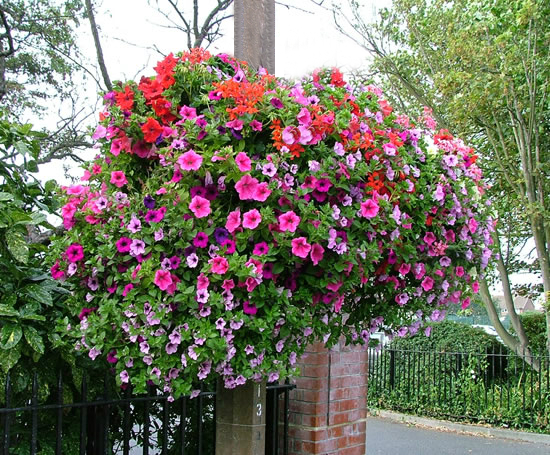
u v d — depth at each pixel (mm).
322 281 2289
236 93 2273
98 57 7270
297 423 4082
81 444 2799
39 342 2771
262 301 2172
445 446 8805
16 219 2957
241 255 2254
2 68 8078
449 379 10875
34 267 3230
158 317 2115
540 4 8977
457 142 3012
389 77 11477
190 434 4234
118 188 2502
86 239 2520
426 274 2801
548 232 9922
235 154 2273
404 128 2873
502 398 10117
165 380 2248
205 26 7848
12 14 10148
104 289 2496
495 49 9148
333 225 2230
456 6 10305
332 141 2457
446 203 2816
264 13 2812
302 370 4102
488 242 3059
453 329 11359
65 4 11445
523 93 9570
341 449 4215
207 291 2160
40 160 8344
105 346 2350
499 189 10758
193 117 2359
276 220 2156
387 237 2568
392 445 8891
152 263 2199
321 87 2637
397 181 2604
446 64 10477
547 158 10078
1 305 2738
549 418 9438
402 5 10844
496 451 8477
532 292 12109
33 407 2607
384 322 2852
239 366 2230
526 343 10570
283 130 2221
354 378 4371
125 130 2447
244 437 2549
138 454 5770
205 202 2174
